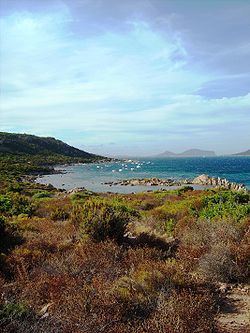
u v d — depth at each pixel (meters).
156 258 7.57
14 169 107.38
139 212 17.44
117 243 8.69
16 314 4.58
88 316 4.61
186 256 7.46
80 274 6.44
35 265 7.47
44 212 20.16
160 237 9.41
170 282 5.74
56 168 141.25
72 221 11.03
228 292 6.13
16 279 6.57
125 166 162.00
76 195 33.41
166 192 41.34
